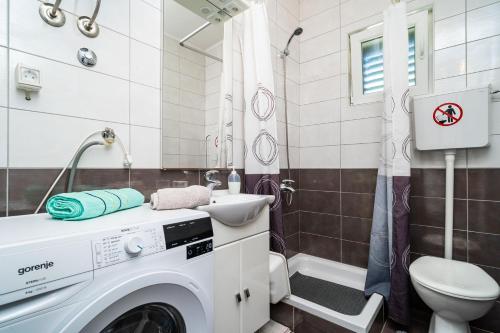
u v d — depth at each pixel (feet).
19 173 2.53
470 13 4.63
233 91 5.18
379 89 5.89
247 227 3.62
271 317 4.66
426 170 5.04
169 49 4.05
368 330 3.75
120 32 3.41
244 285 3.50
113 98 3.33
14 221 2.19
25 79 2.51
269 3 5.98
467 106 4.29
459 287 3.38
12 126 2.49
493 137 4.39
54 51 2.77
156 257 2.13
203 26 4.58
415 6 5.20
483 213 4.48
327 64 6.60
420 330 4.60
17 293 1.39
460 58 4.72
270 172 5.08
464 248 4.64
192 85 4.40
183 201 2.88
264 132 5.05
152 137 3.81
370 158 5.87
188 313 2.42
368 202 5.89
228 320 3.22
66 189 2.86
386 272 5.03
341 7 6.37
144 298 2.04
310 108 6.90
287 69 6.59
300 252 6.96
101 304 1.69
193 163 4.41
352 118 6.16
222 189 5.01
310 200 6.84
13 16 2.50
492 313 4.25
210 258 2.66
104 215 2.48
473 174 4.57
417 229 5.13
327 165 6.56
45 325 1.48
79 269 1.65
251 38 5.21
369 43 6.06
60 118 2.82
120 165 3.39
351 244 6.13
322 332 4.05
